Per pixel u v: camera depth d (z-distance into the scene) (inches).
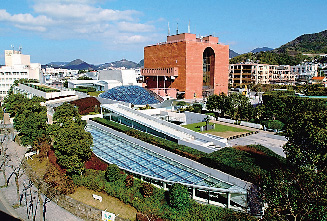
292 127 1551.4
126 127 2807.6
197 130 3179.1
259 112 3400.6
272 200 1269.7
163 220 1366.9
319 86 5359.3
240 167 1640.0
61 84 7209.6
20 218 1593.3
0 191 1958.7
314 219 1154.7
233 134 3031.5
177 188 1439.5
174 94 5526.6
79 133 1852.9
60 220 1562.5
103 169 1988.2
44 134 2571.4
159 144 2292.1
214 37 6107.3
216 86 6102.4
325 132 1396.4
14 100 4030.5
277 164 1674.5
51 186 1851.6
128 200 1556.3
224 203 1549.0
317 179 1238.9
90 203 1617.9
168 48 5861.2
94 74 7849.4
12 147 2933.1
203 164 1872.5
